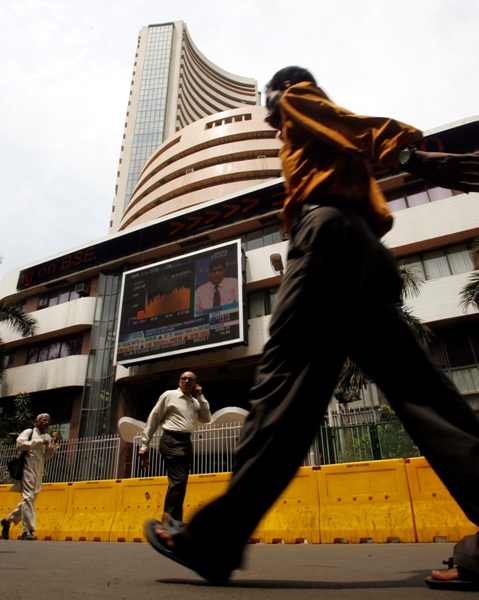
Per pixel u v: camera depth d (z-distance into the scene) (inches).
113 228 2164.1
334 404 508.7
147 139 2452.0
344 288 48.2
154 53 2896.2
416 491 211.6
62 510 297.6
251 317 767.1
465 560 54.6
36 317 939.3
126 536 258.2
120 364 773.3
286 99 58.5
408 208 692.1
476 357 598.2
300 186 54.4
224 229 842.2
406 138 49.7
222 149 1432.1
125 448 636.1
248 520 45.3
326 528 219.3
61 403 840.3
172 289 781.3
